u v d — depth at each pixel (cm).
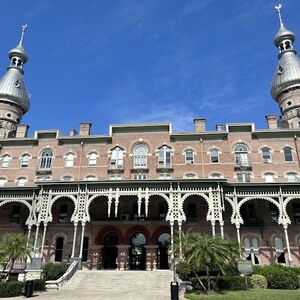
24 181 3762
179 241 2186
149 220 3328
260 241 3234
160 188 3019
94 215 3456
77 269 2711
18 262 2900
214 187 2977
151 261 3225
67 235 3434
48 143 3922
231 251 2055
